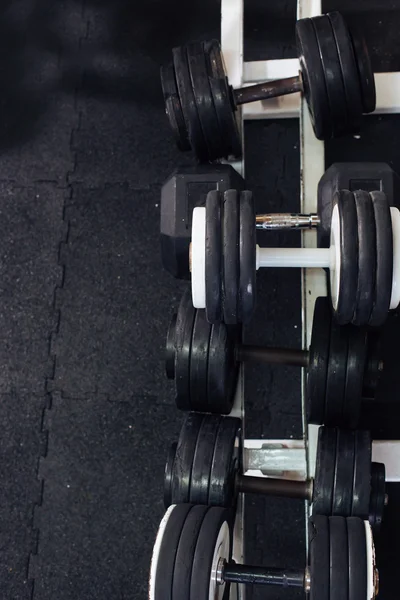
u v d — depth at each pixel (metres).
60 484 1.73
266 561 1.66
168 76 1.44
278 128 1.80
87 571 1.69
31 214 1.86
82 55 1.95
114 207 1.85
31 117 1.92
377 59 1.82
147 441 1.74
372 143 1.75
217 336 1.31
